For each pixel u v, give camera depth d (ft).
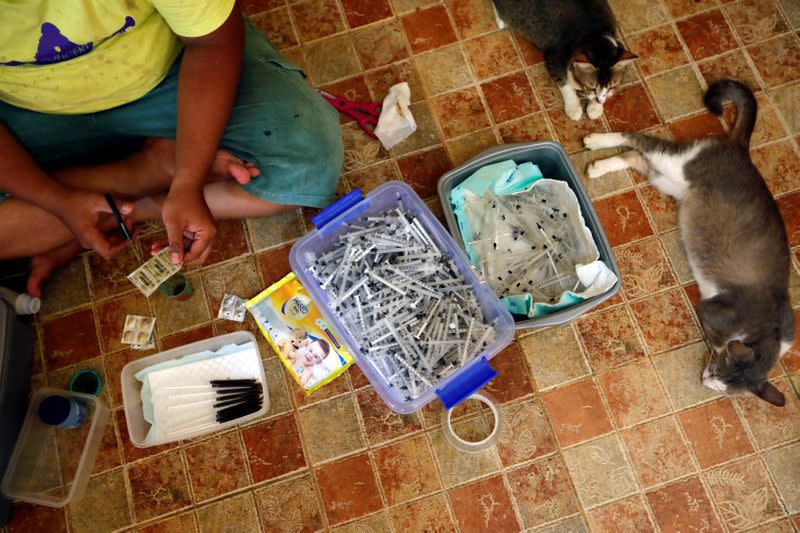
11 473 6.64
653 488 6.93
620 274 7.25
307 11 8.36
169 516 6.90
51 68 5.32
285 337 7.24
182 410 7.00
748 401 7.13
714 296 7.00
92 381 7.25
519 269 7.20
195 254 5.72
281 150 6.31
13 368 6.79
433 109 8.05
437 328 6.70
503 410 7.13
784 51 8.20
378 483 6.96
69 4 4.83
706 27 8.29
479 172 7.23
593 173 7.67
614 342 7.31
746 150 7.34
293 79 6.63
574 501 6.90
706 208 7.17
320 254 7.19
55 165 6.55
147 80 5.83
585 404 7.15
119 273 7.51
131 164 6.44
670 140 7.30
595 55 6.95
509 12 7.75
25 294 7.10
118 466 7.00
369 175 7.82
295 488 6.95
